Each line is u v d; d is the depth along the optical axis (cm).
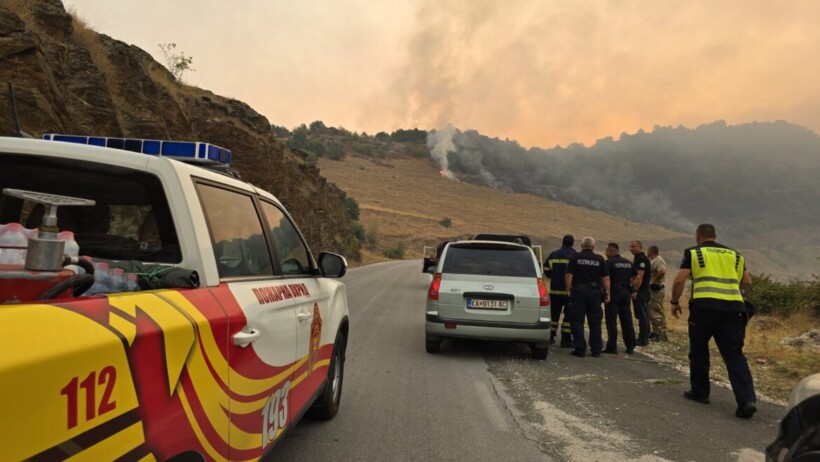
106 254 276
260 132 2962
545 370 770
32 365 131
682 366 838
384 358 804
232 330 246
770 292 1505
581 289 896
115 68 1620
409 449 448
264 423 291
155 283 238
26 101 1005
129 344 168
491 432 497
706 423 545
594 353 897
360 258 5375
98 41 1606
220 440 231
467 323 812
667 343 1072
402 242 10212
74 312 156
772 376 782
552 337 1029
